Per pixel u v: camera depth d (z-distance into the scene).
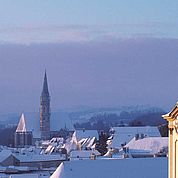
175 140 59.16
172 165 59.75
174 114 58.97
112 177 149.75
